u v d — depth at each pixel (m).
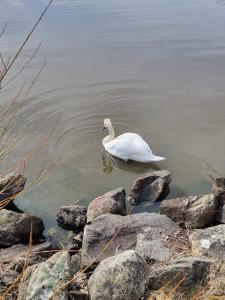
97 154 7.48
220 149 7.37
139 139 7.29
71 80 9.59
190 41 11.28
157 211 6.34
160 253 5.22
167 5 14.27
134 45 11.16
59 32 11.87
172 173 6.95
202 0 14.73
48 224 6.24
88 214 6.10
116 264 4.70
